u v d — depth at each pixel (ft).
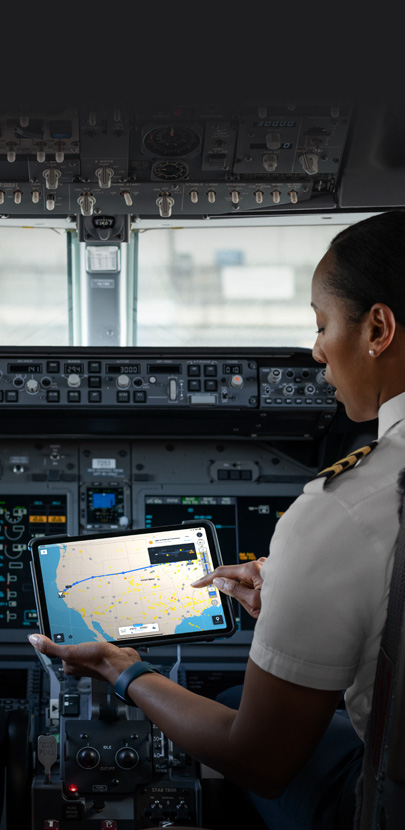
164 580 6.61
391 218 3.84
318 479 3.68
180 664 9.26
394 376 3.86
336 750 5.17
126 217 10.22
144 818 7.13
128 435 9.77
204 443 10.03
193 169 8.73
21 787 7.22
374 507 3.51
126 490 9.84
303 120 7.88
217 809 7.25
